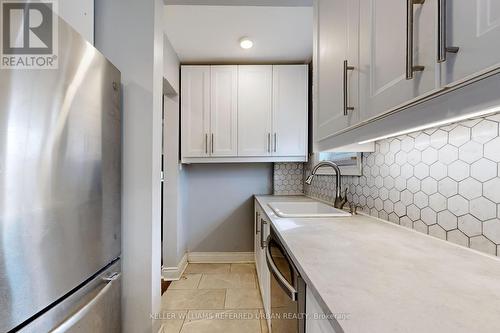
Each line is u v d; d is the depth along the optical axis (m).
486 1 0.48
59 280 0.96
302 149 2.93
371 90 0.90
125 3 1.58
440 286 0.65
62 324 0.96
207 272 2.99
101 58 1.25
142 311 1.55
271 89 2.93
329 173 2.33
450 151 1.02
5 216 0.75
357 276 0.71
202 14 2.08
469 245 0.94
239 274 2.92
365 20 0.94
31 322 0.85
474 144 0.92
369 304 0.56
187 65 2.99
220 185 3.38
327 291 0.62
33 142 0.85
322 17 1.47
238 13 2.07
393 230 1.25
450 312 0.53
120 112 1.54
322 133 1.46
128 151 1.57
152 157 1.58
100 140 1.25
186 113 2.91
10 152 0.77
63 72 0.99
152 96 1.58
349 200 1.96
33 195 0.85
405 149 1.29
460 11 0.53
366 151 1.56
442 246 0.98
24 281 0.81
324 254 0.90
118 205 1.46
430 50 0.61
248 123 2.93
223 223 3.37
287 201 2.53
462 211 0.96
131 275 1.55
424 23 0.63
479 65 0.49
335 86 1.25
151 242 1.56
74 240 1.05
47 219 0.90
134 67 1.58
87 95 1.14
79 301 1.09
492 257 0.85
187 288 2.58
